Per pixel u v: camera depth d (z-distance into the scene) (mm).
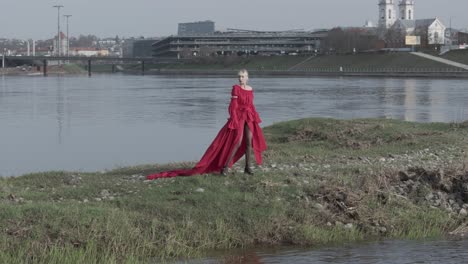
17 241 10984
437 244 12320
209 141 36469
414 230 13195
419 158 19594
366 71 169125
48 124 47406
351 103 69000
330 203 13820
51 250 10828
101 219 11820
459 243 12383
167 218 12477
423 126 26453
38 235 11148
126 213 12359
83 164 28234
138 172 17141
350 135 23688
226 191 13859
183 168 17359
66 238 11227
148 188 14250
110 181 15438
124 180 15516
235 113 15133
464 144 22312
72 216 11734
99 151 32594
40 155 31297
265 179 14680
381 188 14867
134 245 11484
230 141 15133
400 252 11727
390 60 175500
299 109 60969
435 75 147500
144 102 71688
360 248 12047
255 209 13039
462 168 16000
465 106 63531
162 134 40312
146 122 48594
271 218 12773
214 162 15266
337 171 16156
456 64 160125
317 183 14719
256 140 15406
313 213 13297
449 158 19688
